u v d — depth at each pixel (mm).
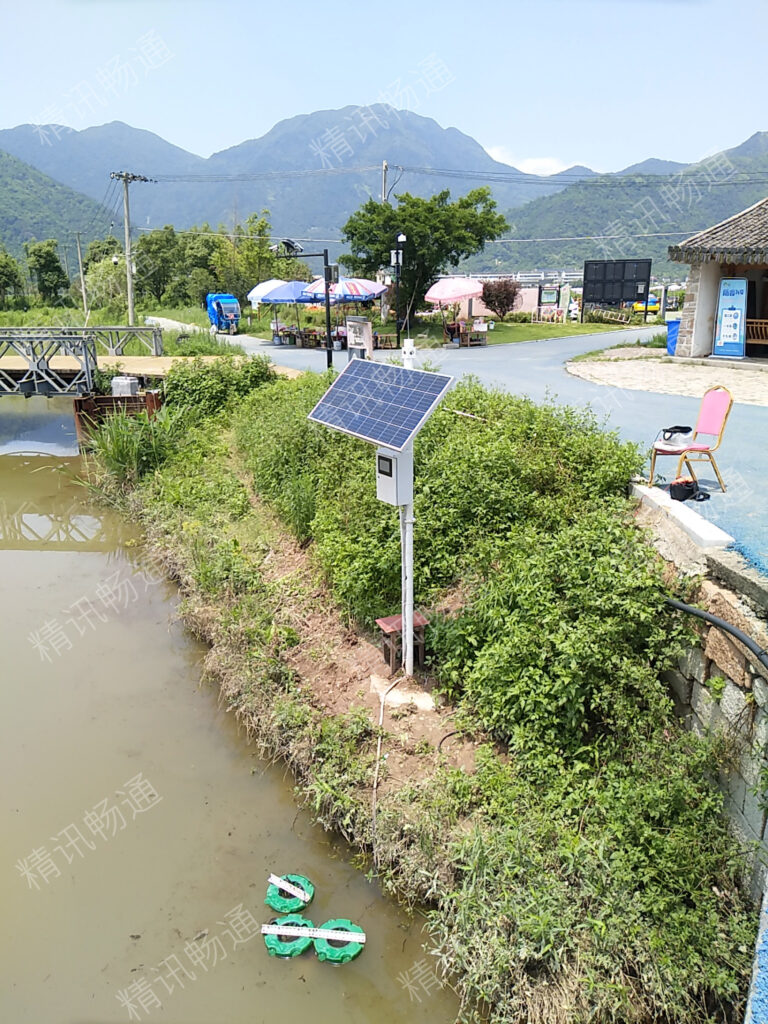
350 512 8398
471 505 7543
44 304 53438
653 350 20469
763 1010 3523
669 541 5828
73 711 7172
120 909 4973
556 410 9727
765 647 4211
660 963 3918
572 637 5250
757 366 16000
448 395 10672
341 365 20062
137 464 13758
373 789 5445
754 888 4199
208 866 5301
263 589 8461
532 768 5199
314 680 6855
